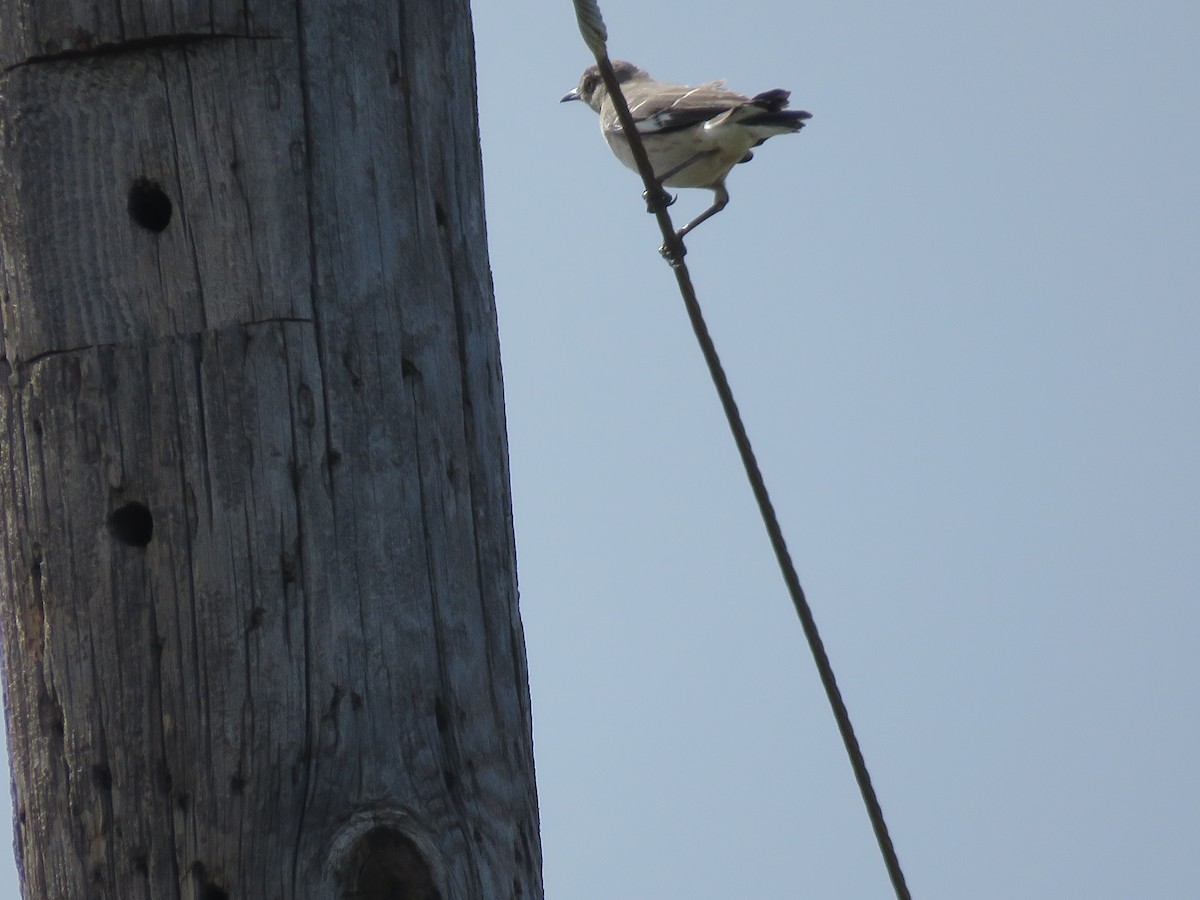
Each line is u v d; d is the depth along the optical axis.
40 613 6.63
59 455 6.62
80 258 6.70
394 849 6.39
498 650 7.07
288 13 6.84
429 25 7.38
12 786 6.74
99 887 6.39
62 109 6.78
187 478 6.53
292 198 6.73
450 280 7.22
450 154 7.37
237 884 6.27
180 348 6.61
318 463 6.59
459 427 7.09
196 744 6.39
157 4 6.71
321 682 6.45
